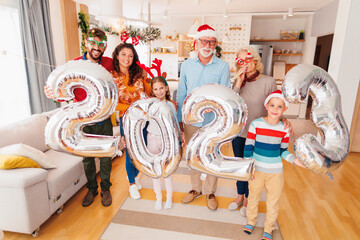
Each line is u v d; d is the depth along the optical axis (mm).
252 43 6668
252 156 1671
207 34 1679
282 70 6484
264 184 1679
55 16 4090
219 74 1788
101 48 1565
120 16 3205
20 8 3225
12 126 2262
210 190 2105
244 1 4980
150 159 989
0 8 3047
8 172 1664
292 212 2102
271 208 1676
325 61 7738
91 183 2174
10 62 3266
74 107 826
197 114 917
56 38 4148
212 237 1792
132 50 1797
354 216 2062
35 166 1879
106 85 800
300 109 5832
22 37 3332
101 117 839
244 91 1751
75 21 4609
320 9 5383
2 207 1678
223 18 6367
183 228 1882
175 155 951
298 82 881
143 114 951
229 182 2617
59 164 2160
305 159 935
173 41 7230
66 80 789
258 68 1703
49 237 1772
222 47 6520
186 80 1911
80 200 2244
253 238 1785
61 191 1971
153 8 5766
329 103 914
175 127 953
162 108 943
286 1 4902
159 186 2082
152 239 1766
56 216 2010
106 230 1852
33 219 1707
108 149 839
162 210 2098
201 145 897
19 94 3436
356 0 3105
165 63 7531
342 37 3322
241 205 2180
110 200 2168
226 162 904
